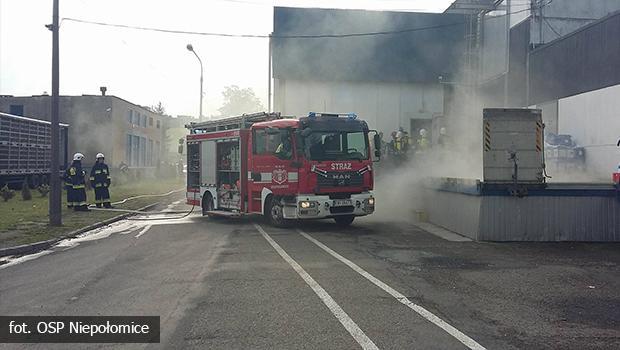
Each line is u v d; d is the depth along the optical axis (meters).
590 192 11.59
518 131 11.60
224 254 10.37
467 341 5.38
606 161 17.70
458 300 6.93
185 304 6.80
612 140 17.42
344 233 13.23
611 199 11.66
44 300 7.12
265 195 14.61
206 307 6.64
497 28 24.53
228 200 16.25
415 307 6.59
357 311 6.43
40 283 8.16
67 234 13.11
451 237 12.44
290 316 6.24
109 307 6.73
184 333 5.68
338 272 8.59
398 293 7.25
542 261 9.55
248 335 5.59
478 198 11.76
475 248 10.90
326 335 5.57
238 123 15.95
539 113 11.62
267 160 14.52
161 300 7.02
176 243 11.98
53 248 11.66
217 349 5.20
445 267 9.00
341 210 13.74
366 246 11.20
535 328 5.81
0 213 17.48
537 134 11.62
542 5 22.25
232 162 16.06
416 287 7.59
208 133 17.27
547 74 21.25
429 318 6.15
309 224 15.10
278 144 14.16
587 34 18.81
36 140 31.48
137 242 12.23
